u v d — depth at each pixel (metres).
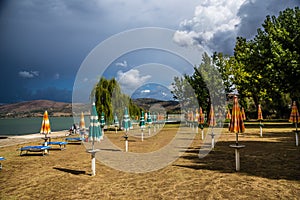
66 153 12.47
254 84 32.59
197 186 6.20
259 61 28.38
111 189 6.20
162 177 7.21
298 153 10.28
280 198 5.13
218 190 5.81
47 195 5.83
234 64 33.78
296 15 27.53
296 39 25.84
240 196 5.34
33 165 9.41
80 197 5.64
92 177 7.43
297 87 25.78
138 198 5.48
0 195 5.88
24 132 31.83
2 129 40.12
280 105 41.59
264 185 6.02
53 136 23.20
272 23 28.83
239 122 7.64
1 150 13.95
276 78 26.05
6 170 8.59
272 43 25.83
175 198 5.39
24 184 6.79
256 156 9.87
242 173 7.25
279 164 8.28
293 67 23.88
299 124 28.47
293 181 6.26
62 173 8.00
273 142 14.09
